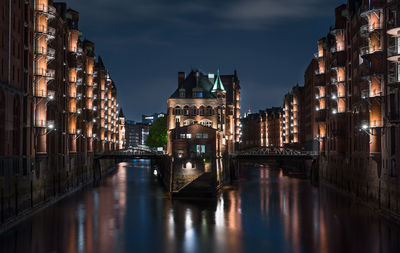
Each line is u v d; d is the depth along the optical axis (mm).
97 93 110438
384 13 48219
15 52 45344
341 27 71938
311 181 92875
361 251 35562
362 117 57812
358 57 60906
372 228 43188
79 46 81000
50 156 58500
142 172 123375
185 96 90375
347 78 68250
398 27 42000
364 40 56750
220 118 90188
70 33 74438
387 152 46781
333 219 48000
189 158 71625
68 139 71938
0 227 39469
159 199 64062
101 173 105688
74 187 74250
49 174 57969
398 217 43219
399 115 43250
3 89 41156
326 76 86375
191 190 66438
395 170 45031
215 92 91562
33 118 51062
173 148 79500
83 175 83312
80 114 79938
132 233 41781
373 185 52312
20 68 47250
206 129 80062
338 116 71188
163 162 91938
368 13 50219
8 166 42125
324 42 87938
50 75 54250
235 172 99250
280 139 174875
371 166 53219
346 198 64688
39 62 53531
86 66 91062
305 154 95188
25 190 47375
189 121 89688
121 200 62750
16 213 44281
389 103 46000
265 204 59281
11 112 43562
